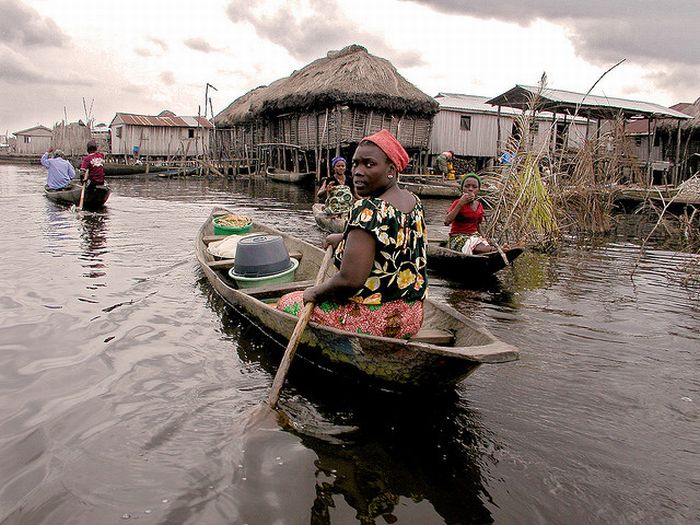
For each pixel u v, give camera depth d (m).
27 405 2.93
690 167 18.98
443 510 2.16
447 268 6.32
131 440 2.61
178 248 7.39
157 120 36.91
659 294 5.53
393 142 2.86
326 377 3.38
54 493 2.21
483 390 3.22
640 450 2.60
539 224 7.76
